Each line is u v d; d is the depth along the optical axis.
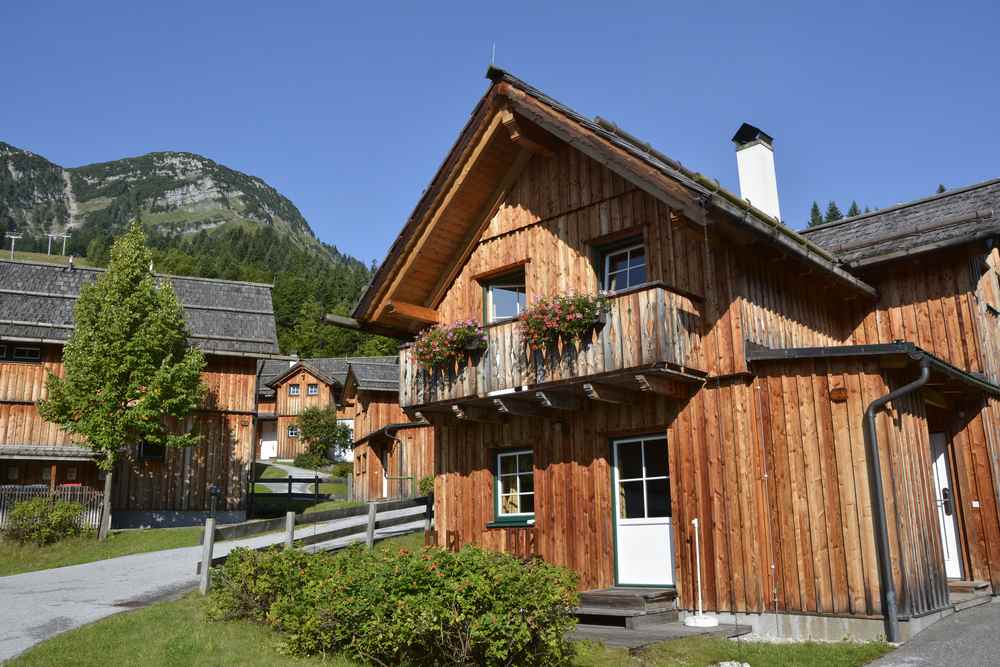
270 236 199.62
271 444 56.69
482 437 14.27
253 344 27.92
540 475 13.20
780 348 11.76
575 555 12.44
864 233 15.47
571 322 11.34
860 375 10.28
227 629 9.56
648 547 11.79
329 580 8.48
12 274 27.12
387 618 7.68
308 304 99.31
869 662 8.62
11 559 19.25
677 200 10.42
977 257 13.81
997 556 12.67
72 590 13.82
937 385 11.88
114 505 25.42
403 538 17.97
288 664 7.98
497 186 14.41
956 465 13.24
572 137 11.95
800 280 12.92
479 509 14.06
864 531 9.92
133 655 8.32
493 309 14.55
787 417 10.68
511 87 12.96
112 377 22.31
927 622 9.99
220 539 13.29
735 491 10.82
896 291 14.01
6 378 24.75
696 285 11.53
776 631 10.30
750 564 10.55
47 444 24.83
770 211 16.14
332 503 30.14
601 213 12.77
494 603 7.14
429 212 14.30
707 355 11.30
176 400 22.80
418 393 13.84
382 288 14.81
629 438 12.29
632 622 10.30
